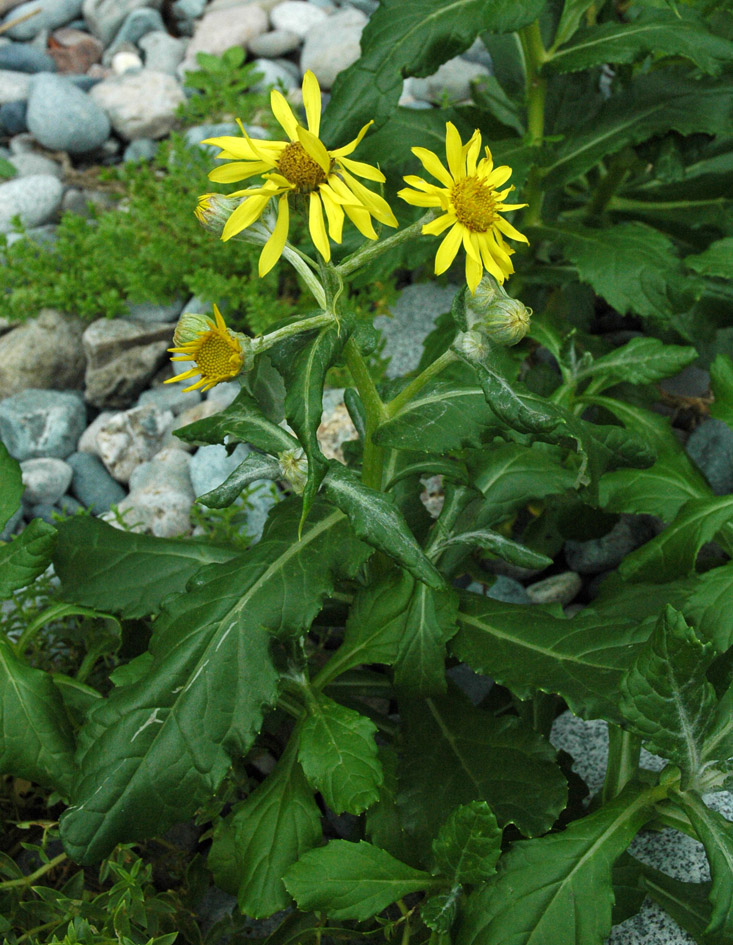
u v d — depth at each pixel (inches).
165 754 13.5
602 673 14.4
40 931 15.2
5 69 33.4
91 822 13.4
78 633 17.7
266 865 14.0
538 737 15.2
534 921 13.3
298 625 13.9
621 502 17.7
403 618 15.3
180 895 16.1
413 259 19.1
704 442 21.8
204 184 25.4
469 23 16.7
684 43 17.7
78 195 29.7
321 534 14.5
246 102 29.7
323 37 32.9
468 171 12.7
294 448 14.3
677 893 14.8
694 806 13.8
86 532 16.3
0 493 16.1
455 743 15.4
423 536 17.4
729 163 21.8
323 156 11.9
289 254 13.1
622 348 18.2
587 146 19.7
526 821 14.5
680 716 13.3
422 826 14.8
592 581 21.3
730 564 15.0
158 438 23.8
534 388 20.9
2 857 15.0
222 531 20.0
